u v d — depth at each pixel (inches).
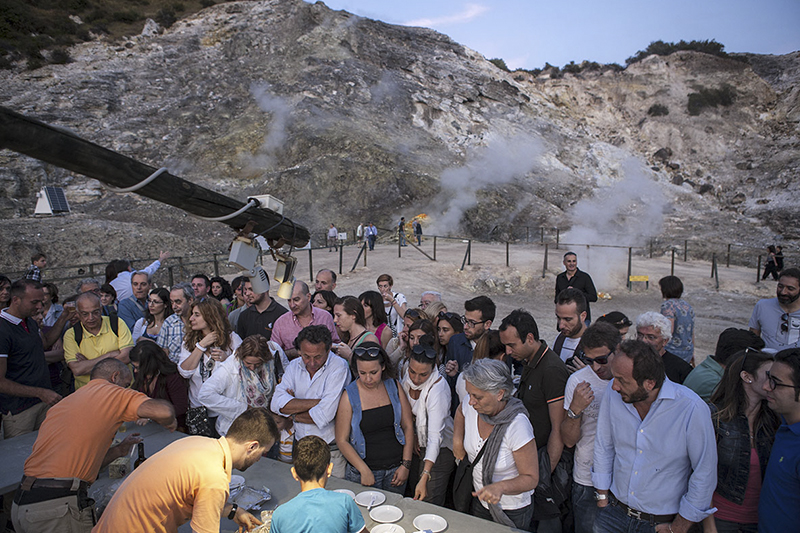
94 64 1968.5
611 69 2245.3
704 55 2191.2
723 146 1892.2
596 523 128.9
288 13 2206.0
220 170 1556.3
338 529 96.9
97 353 205.6
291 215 1370.6
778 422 118.5
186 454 102.7
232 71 1958.7
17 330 183.9
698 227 1352.1
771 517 110.7
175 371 183.9
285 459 175.5
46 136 67.0
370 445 150.0
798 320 194.7
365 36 2180.1
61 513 116.7
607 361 134.6
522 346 143.8
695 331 539.5
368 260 832.9
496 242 1201.4
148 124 1721.2
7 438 183.9
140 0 2488.9
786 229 1375.5
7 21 2011.6
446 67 2138.3
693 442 112.9
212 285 291.3
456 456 144.3
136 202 1318.9
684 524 112.7
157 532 98.9
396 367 167.0
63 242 877.2
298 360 169.8
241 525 118.4
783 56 2257.6
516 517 132.0
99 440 121.7
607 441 127.8
